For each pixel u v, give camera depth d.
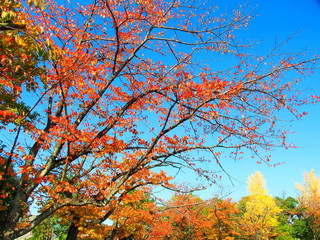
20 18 5.37
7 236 6.71
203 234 28.97
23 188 7.66
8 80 6.53
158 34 8.73
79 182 9.27
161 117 8.79
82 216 10.95
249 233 29.56
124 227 16.59
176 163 7.38
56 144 7.74
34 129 7.12
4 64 6.98
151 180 10.33
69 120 7.80
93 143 8.00
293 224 39.44
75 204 7.13
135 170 7.33
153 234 22.36
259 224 29.59
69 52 7.72
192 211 25.00
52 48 5.54
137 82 8.62
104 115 8.99
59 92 7.81
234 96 7.05
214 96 7.08
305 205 37.97
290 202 44.97
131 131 8.89
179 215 24.25
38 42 5.39
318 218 34.47
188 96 7.15
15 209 7.26
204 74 7.39
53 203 7.33
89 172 9.68
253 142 7.11
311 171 39.59
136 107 9.31
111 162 8.70
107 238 15.98
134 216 16.16
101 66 8.25
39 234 19.00
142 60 8.58
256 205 31.91
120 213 15.27
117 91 8.91
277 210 32.50
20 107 10.10
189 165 7.43
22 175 7.80
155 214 19.70
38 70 7.69
